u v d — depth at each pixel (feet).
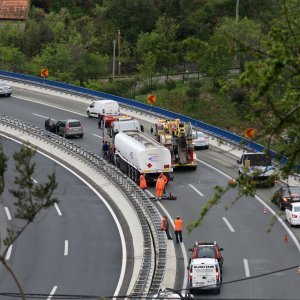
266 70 126.72
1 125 540.52
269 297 288.10
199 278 286.66
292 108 137.08
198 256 298.76
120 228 364.79
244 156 429.79
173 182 435.12
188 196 410.93
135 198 395.14
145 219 364.58
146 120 572.92
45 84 651.66
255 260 327.06
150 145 423.64
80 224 370.12
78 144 509.76
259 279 305.94
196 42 137.69
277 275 309.83
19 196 175.83
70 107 601.62
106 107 563.07
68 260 326.85
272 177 145.79
